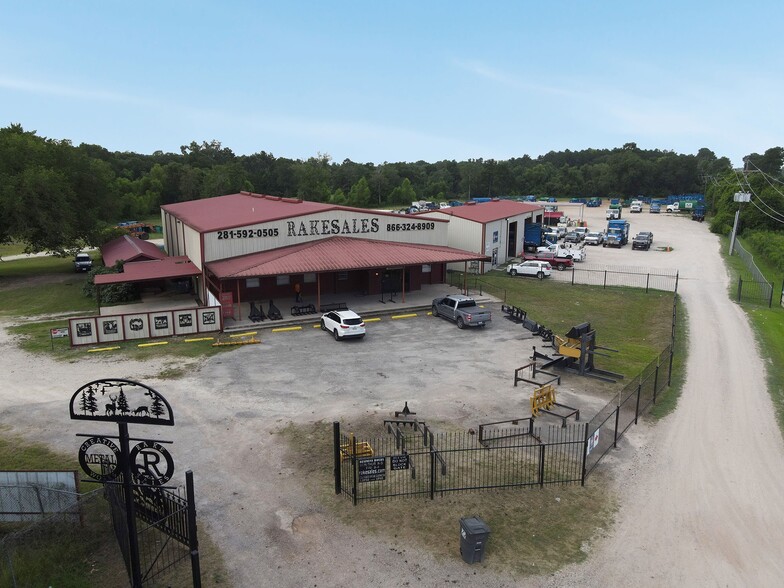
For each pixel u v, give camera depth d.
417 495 15.77
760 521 14.91
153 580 12.30
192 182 128.62
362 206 142.25
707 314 37.75
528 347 29.77
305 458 17.73
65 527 13.75
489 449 17.73
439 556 13.30
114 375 25.20
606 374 25.67
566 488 16.31
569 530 14.39
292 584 12.31
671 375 25.88
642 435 19.75
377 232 41.69
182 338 30.75
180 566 12.82
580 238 72.44
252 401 22.23
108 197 59.62
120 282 35.25
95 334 29.52
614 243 70.00
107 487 13.49
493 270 54.41
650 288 46.16
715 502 15.77
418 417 20.83
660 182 172.50
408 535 14.05
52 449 18.34
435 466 16.73
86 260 56.09
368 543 13.73
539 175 177.75
